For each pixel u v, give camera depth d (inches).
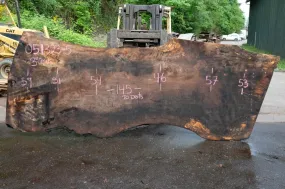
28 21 480.4
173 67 169.2
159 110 171.5
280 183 126.1
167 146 163.0
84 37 565.6
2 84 247.3
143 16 422.6
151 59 169.0
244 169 138.2
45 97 169.2
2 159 143.6
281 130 193.8
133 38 285.3
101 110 171.2
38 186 120.6
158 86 170.6
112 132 172.2
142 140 170.9
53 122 171.0
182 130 188.7
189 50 168.2
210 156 151.6
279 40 649.0
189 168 138.0
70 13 704.4
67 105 170.2
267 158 150.9
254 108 170.6
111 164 140.6
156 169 136.3
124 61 169.0
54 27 510.0
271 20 729.0
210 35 1018.1
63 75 168.6
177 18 970.7
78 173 131.5
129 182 124.6
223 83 169.8
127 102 171.3
